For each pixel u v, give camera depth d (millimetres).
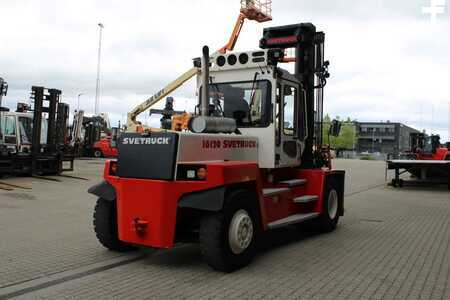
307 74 9953
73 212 11234
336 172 9945
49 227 9391
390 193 18281
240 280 6125
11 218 10320
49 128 20484
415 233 9664
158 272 6453
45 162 20234
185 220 6832
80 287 5742
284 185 8742
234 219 6512
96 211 7391
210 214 6418
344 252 7840
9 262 6789
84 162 31891
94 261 6961
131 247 7559
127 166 6715
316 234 9484
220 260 6332
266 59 8055
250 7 34094
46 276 6164
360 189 19875
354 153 89312
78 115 32156
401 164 20797
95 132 39562
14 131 19500
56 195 14234
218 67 8484
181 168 6469
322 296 5539
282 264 6992
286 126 8711
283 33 10281
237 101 8312
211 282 6027
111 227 7348
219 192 6289
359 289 5828
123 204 6648
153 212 6402
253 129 8141
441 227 10445
